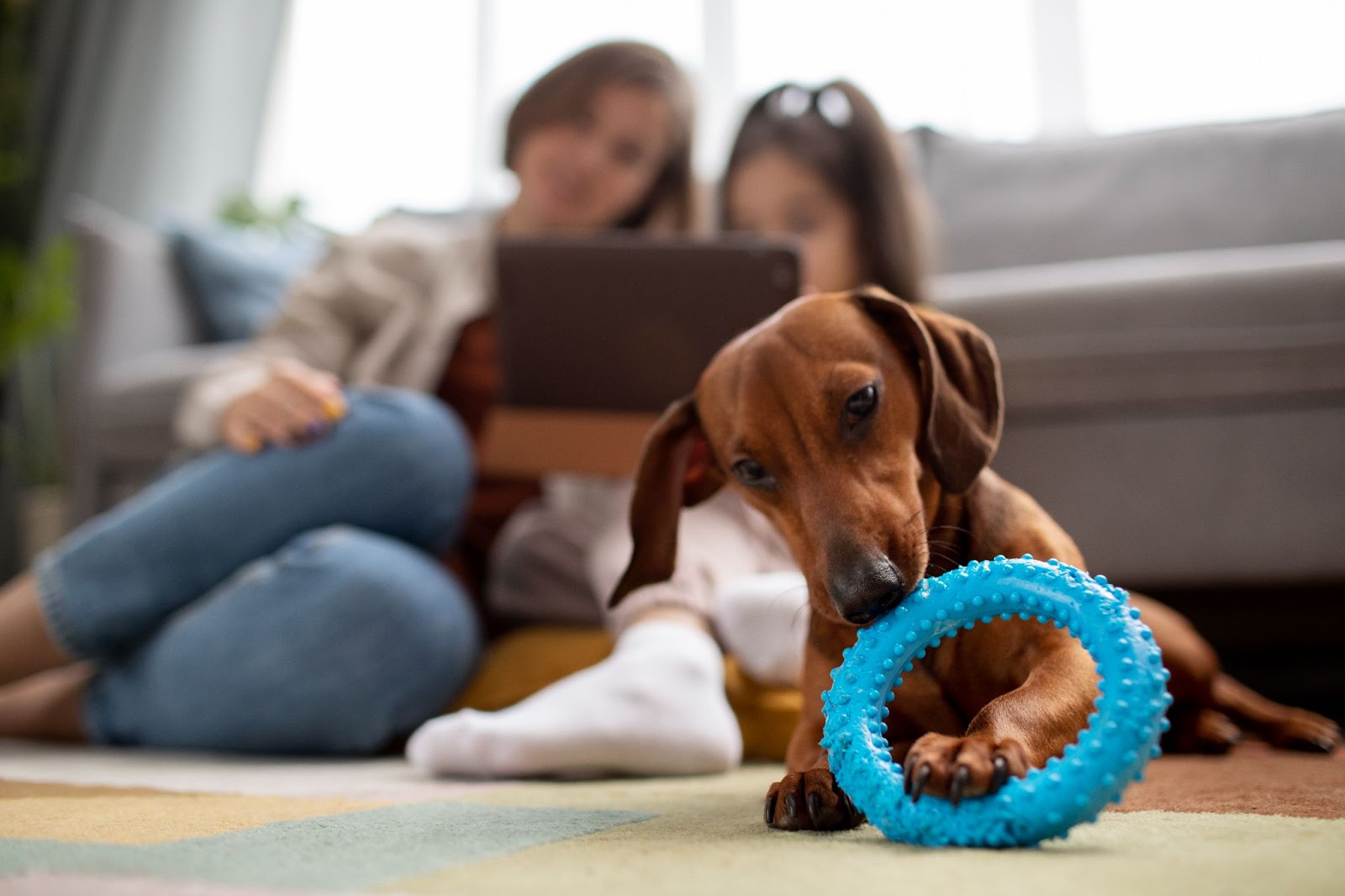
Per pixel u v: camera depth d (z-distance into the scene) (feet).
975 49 16.84
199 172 19.60
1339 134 13.50
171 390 11.39
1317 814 3.74
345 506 7.03
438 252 9.36
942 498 4.54
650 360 7.13
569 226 9.34
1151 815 3.75
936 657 4.31
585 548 7.98
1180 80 16.06
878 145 9.11
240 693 6.53
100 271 13.58
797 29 17.75
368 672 6.45
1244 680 8.86
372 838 3.46
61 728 7.31
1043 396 8.46
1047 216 13.89
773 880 2.71
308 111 20.13
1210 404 8.24
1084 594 3.36
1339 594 8.54
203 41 19.61
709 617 6.35
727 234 9.57
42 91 19.12
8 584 17.38
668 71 9.18
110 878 2.85
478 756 5.31
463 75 19.72
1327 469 8.07
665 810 4.15
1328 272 8.04
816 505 4.05
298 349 8.95
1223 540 8.26
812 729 4.33
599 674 5.56
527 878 2.79
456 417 8.99
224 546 6.92
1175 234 13.48
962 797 3.10
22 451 17.54
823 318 4.45
